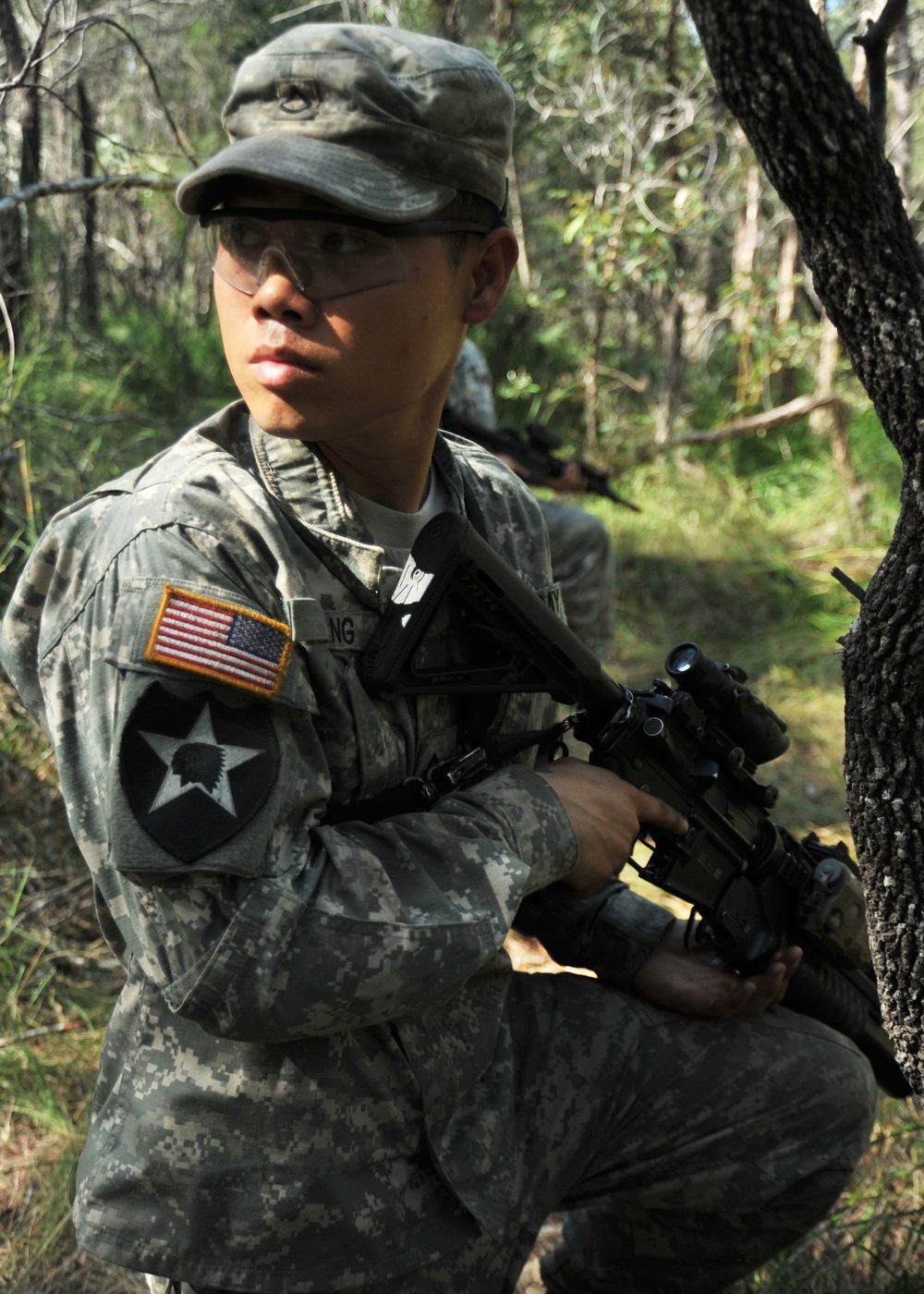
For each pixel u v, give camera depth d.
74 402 4.03
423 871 1.14
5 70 3.41
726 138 6.56
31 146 3.66
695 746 1.44
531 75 6.07
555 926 1.54
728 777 1.47
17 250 3.58
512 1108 1.37
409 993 1.10
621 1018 1.47
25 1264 1.84
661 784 1.40
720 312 7.04
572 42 6.34
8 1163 2.06
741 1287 1.75
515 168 6.59
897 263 0.94
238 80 1.11
